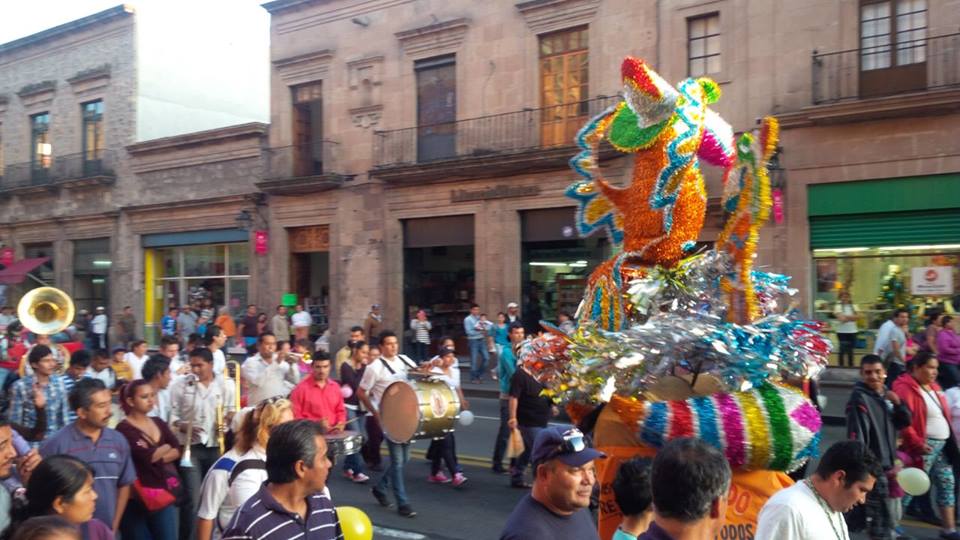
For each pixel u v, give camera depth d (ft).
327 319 77.82
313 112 77.56
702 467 8.62
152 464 18.16
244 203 80.94
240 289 83.46
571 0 61.21
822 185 51.55
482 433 41.68
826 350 14.96
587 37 61.46
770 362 13.83
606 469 14.23
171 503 18.42
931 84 47.80
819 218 52.08
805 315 51.78
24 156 101.81
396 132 70.74
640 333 13.98
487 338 61.11
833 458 11.85
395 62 71.31
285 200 78.13
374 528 25.21
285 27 78.07
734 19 54.13
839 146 50.65
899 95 47.21
